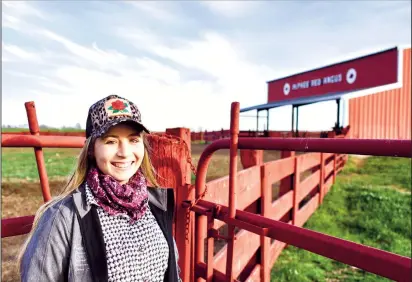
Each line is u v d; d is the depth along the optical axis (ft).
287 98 82.12
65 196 3.75
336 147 3.77
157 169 6.27
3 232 4.50
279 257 14.08
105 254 3.59
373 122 66.95
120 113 3.88
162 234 4.34
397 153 3.19
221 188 7.39
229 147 5.44
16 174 27.71
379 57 58.59
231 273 5.66
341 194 24.52
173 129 6.43
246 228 5.06
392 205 21.63
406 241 16.26
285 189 15.12
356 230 17.61
